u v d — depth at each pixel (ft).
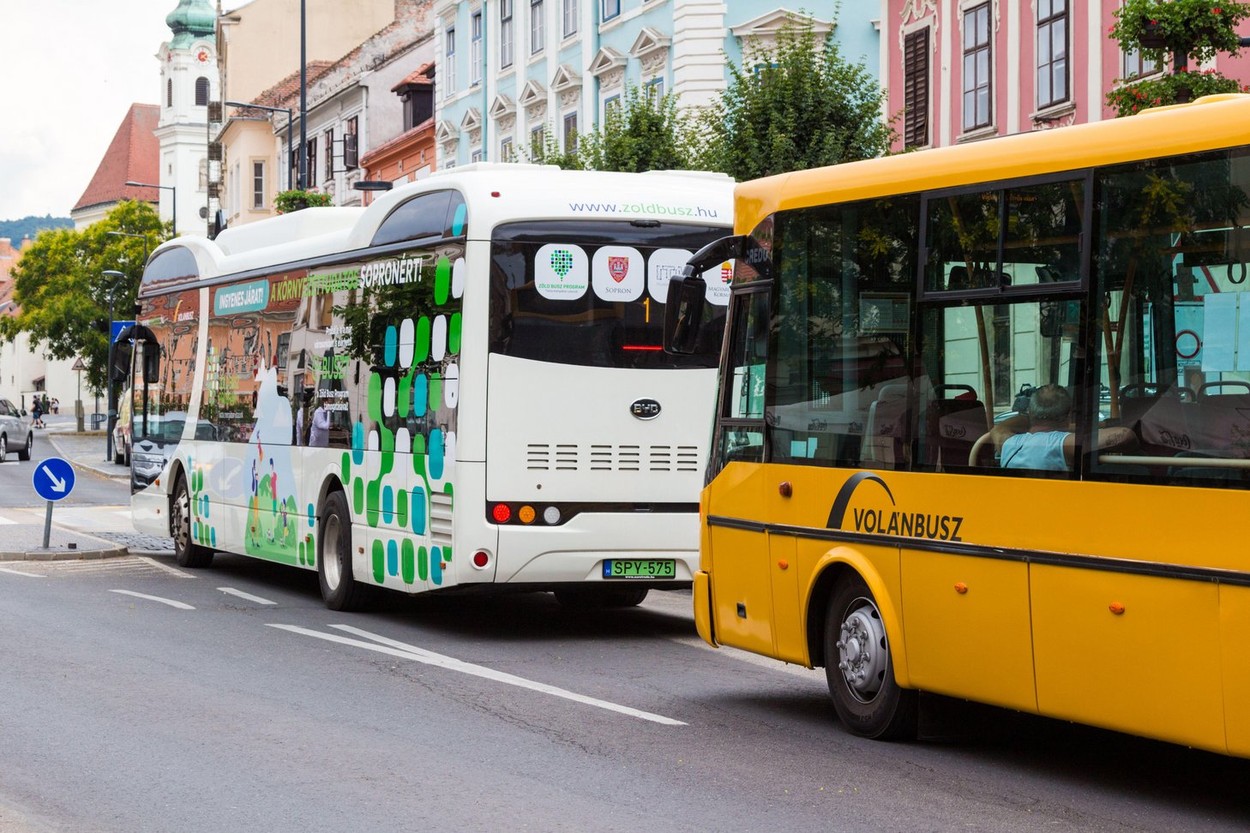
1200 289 24.41
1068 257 26.73
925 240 29.68
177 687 37.22
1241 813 25.64
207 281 65.57
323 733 31.96
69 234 282.15
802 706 35.45
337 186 228.22
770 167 82.07
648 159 92.53
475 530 44.68
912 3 96.02
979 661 28.19
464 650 44.14
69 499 119.24
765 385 33.94
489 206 45.11
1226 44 53.93
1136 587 25.05
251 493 59.98
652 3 126.31
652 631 48.65
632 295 46.26
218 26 293.84
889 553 30.22
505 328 45.03
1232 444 23.71
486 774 28.27
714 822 24.88
